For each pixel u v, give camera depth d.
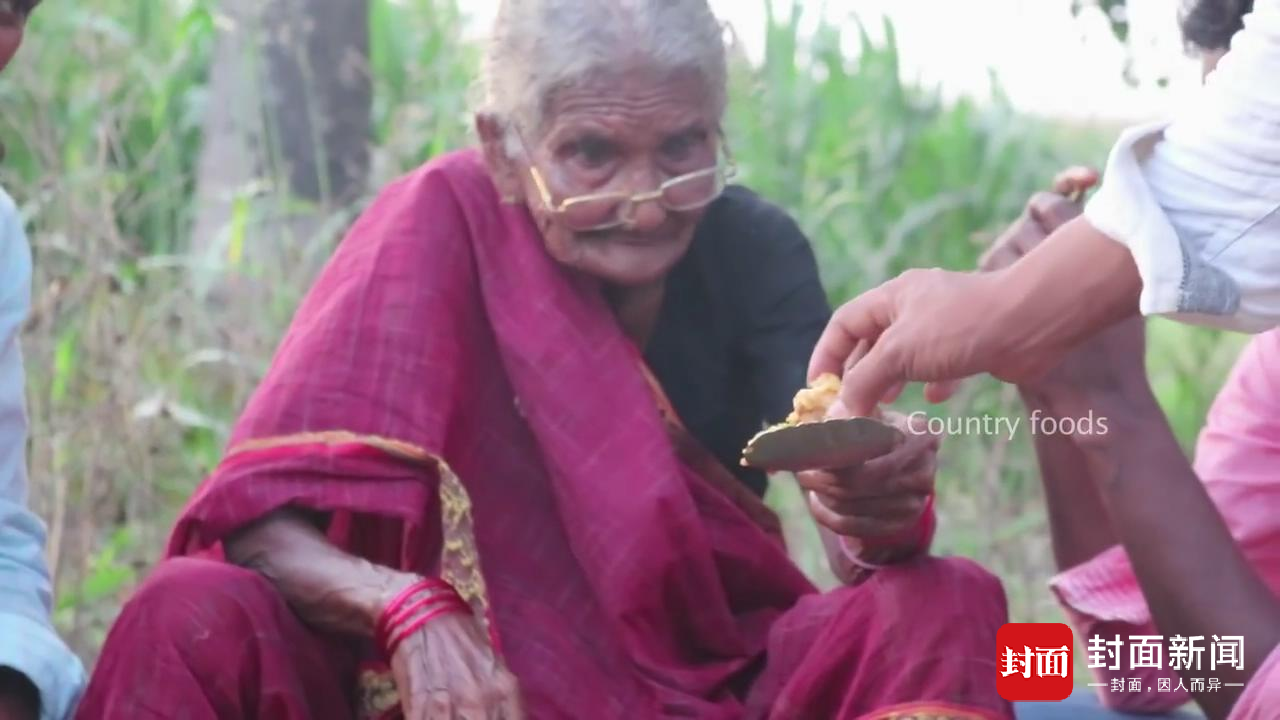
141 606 2.04
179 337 4.06
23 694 2.08
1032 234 2.46
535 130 2.24
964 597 2.11
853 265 5.00
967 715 2.06
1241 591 2.34
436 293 2.28
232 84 4.62
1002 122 5.46
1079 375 2.38
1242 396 2.74
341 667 2.21
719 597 2.29
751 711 2.24
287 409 2.18
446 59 4.84
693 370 2.46
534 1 2.24
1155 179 1.94
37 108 4.23
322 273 2.33
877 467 2.12
